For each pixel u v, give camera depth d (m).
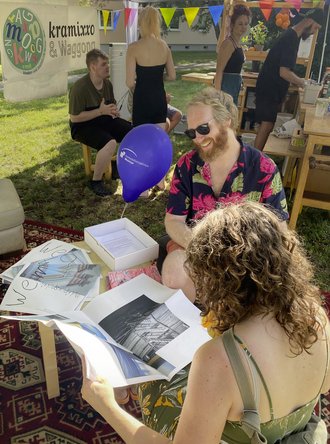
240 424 0.84
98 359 1.17
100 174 3.83
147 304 1.54
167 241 2.09
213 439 0.80
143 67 3.65
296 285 0.79
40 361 2.01
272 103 4.05
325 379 0.89
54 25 3.70
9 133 5.64
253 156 1.77
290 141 3.73
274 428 0.86
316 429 0.96
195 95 1.74
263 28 5.92
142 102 3.76
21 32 3.42
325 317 0.88
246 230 0.79
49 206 3.61
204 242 0.81
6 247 2.72
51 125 6.08
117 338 1.38
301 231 3.32
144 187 2.51
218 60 4.29
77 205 3.65
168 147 2.51
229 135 1.70
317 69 5.91
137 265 1.84
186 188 1.90
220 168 1.79
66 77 4.03
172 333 1.40
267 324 0.79
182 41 15.62
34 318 1.29
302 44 4.86
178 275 1.70
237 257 0.76
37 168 4.40
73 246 1.95
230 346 0.78
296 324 0.78
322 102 3.11
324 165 2.91
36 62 3.65
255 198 1.82
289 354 0.80
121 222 2.06
